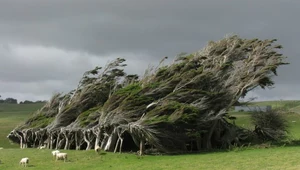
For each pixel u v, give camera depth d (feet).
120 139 174.70
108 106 184.44
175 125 166.20
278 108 217.97
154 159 145.89
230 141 186.19
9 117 458.91
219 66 188.85
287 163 114.93
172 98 174.91
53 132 216.33
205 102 176.35
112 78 227.40
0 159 152.97
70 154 166.20
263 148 169.17
